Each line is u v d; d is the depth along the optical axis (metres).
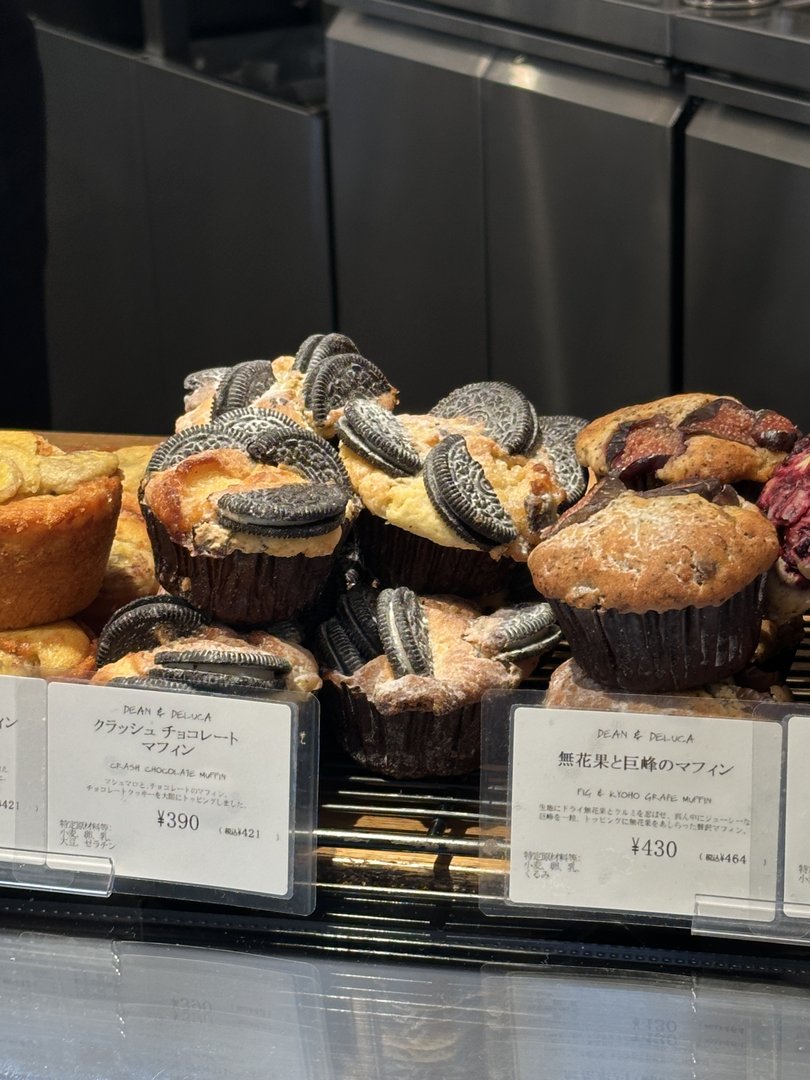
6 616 1.05
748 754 0.83
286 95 2.71
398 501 1.06
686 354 2.31
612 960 0.90
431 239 2.62
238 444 1.06
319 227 2.78
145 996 0.89
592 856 0.86
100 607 1.16
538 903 0.87
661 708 0.88
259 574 1.02
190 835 0.90
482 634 1.06
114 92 2.83
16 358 2.94
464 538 1.05
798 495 0.94
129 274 3.03
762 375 2.20
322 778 1.08
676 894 0.85
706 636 0.89
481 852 0.88
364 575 1.17
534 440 1.17
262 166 2.77
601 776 0.85
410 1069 0.83
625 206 2.25
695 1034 0.84
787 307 2.10
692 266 2.21
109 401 3.19
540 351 2.54
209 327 3.03
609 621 0.90
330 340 1.23
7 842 0.93
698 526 0.89
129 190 2.93
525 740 0.86
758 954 0.89
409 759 1.05
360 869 0.96
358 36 2.55
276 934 0.94
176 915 0.95
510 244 2.48
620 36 2.13
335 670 1.07
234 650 0.98
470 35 2.38
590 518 0.93
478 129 2.42
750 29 1.94
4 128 2.67
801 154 1.96
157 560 1.07
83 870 0.92
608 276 2.35
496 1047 0.83
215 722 0.89
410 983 0.89
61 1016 0.88
